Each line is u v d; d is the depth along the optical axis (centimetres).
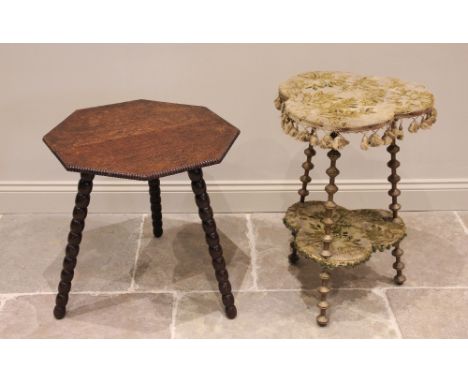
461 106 284
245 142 292
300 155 295
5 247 283
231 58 273
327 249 229
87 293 256
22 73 273
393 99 220
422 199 308
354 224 250
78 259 276
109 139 228
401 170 301
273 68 275
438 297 254
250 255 279
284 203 308
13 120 284
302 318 244
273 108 284
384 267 271
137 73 276
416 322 242
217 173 300
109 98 282
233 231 296
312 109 209
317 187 303
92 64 273
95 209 308
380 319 243
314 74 243
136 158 215
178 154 217
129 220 304
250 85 279
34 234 293
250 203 307
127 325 240
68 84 277
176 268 272
